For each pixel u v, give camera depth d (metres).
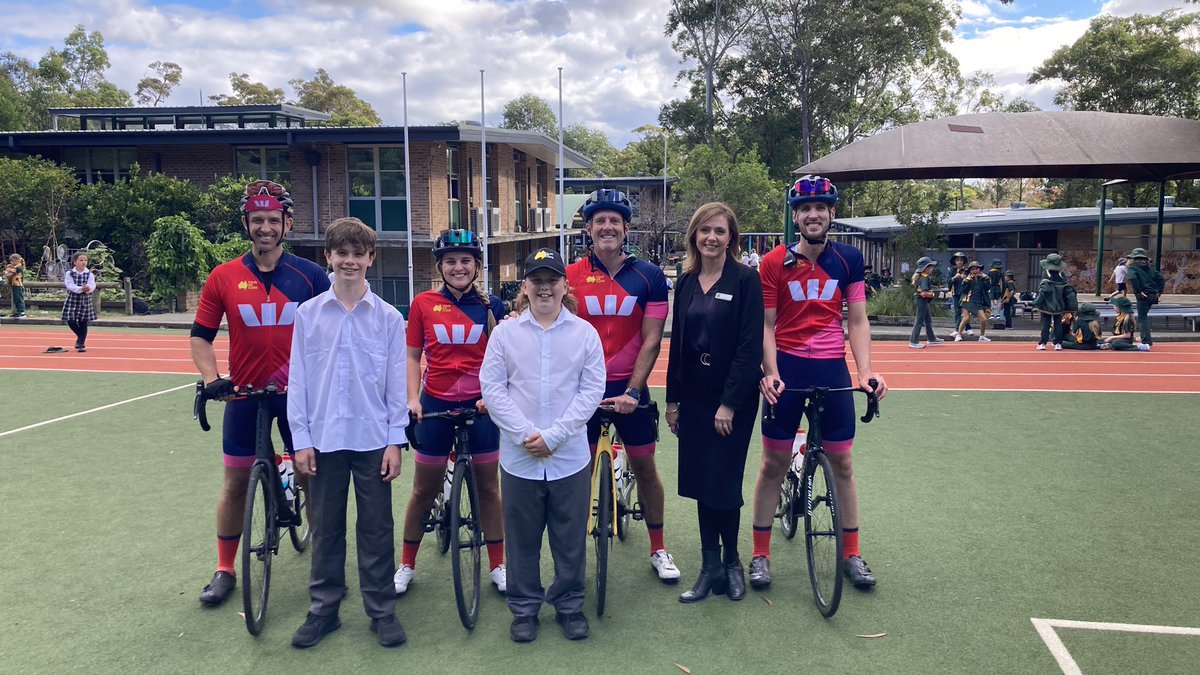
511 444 3.94
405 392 4.03
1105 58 41.91
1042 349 14.41
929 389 10.48
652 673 3.63
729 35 45.25
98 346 15.13
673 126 48.19
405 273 22.59
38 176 22.53
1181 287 25.39
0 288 21.33
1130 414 8.84
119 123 28.08
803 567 4.86
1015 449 7.36
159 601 4.39
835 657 3.75
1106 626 4.00
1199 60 39.75
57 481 6.49
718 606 4.32
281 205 4.27
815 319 4.49
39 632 4.03
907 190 24.17
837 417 4.50
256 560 4.43
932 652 3.78
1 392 10.38
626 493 5.20
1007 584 4.51
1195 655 3.72
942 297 20.38
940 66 44.69
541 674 3.63
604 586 4.17
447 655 3.82
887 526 5.43
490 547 4.62
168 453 7.34
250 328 4.29
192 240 20.50
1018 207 29.95
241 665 3.72
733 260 4.30
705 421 4.29
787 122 46.12
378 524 3.94
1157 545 5.04
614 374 4.56
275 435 8.06
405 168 20.11
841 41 42.66
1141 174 17.08
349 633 4.05
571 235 35.03
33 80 52.62
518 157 27.73
